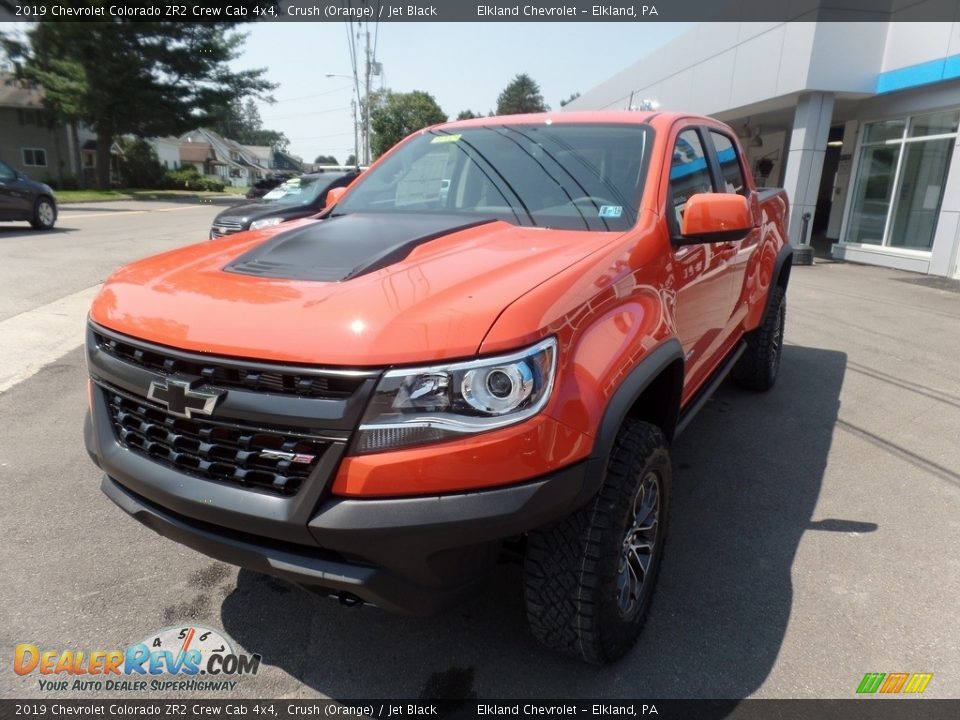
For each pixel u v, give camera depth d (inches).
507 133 136.9
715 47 660.1
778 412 196.2
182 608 106.4
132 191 1572.3
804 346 273.4
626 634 93.0
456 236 103.8
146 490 81.7
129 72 1363.2
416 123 2310.5
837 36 507.8
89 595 108.7
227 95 1473.9
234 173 3823.8
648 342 90.9
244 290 82.6
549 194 118.2
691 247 116.0
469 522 69.6
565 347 76.3
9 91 1638.8
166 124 1446.9
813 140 540.4
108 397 91.4
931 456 168.1
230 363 73.5
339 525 69.6
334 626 103.0
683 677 93.0
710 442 173.9
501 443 70.1
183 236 613.3
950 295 400.5
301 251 95.5
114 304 89.0
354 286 80.7
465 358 69.8
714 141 154.2
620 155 121.6
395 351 69.2
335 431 70.1
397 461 69.2
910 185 515.2
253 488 75.1
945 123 481.1
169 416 80.2
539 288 78.5
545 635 87.9
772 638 101.0
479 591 79.8
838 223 700.0
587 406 76.5
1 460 153.7
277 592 110.8
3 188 581.9
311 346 70.7
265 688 91.0
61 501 136.9
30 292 320.5
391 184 138.3
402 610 75.0
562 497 73.9
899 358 256.8
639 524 94.2
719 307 139.2
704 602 109.2
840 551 125.0
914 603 110.0
